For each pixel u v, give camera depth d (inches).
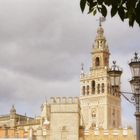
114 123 7253.9
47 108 4313.5
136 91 987.9
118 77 1047.0
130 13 418.9
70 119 3361.2
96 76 7357.3
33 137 3329.2
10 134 3356.3
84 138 3324.3
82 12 429.7
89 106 7357.3
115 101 7367.1
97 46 7554.1
